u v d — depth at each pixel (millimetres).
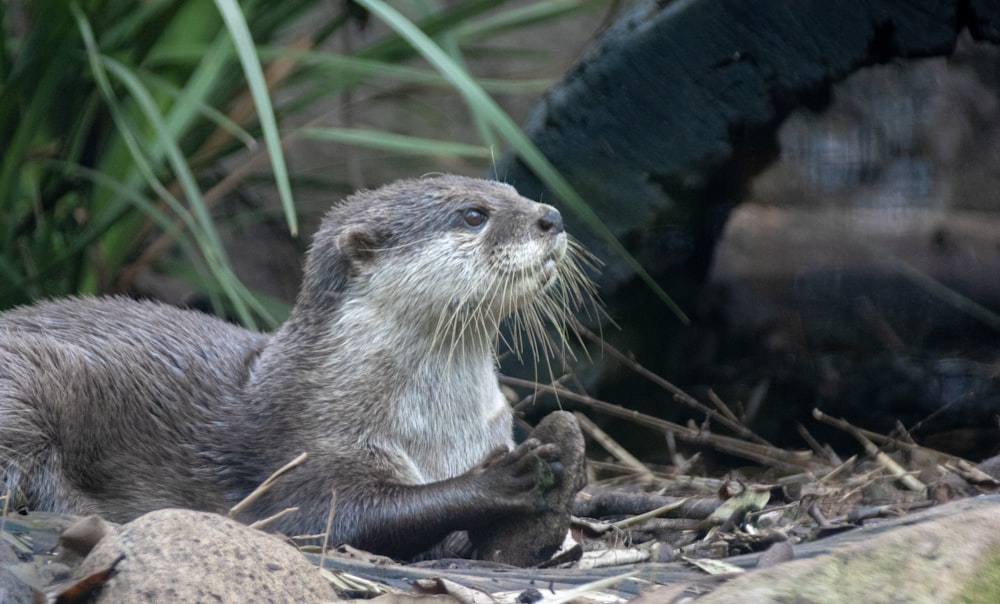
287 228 21703
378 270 11156
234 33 12039
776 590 7055
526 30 25438
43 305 12031
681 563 9367
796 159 18656
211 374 11586
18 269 16547
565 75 14398
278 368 11305
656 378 15023
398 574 8727
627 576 8203
